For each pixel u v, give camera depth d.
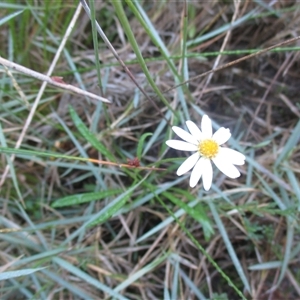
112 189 0.16
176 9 0.19
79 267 0.17
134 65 0.19
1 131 0.14
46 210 0.18
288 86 0.19
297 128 0.16
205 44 0.18
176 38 0.19
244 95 0.20
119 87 0.19
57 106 0.19
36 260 0.16
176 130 0.13
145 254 0.17
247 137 0.19
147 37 0.19
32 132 0.18
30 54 0.19
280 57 0.19
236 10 0.17
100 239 0.18
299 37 0.12
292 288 0.17
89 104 0.19
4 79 0.17
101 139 0.18
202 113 0.17
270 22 0.19
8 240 0.16
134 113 0.18
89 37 0.20
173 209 0.18
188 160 0.12
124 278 0.17
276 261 0.17
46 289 0.16
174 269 0.17
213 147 0.12
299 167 0.17
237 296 0.18
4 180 0.17
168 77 0.19
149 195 0.17
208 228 0.15
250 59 0.19
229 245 0.16
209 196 0.17
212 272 0.18
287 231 0.17
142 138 0.15
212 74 0.19
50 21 0.19
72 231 0.18
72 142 0.19
